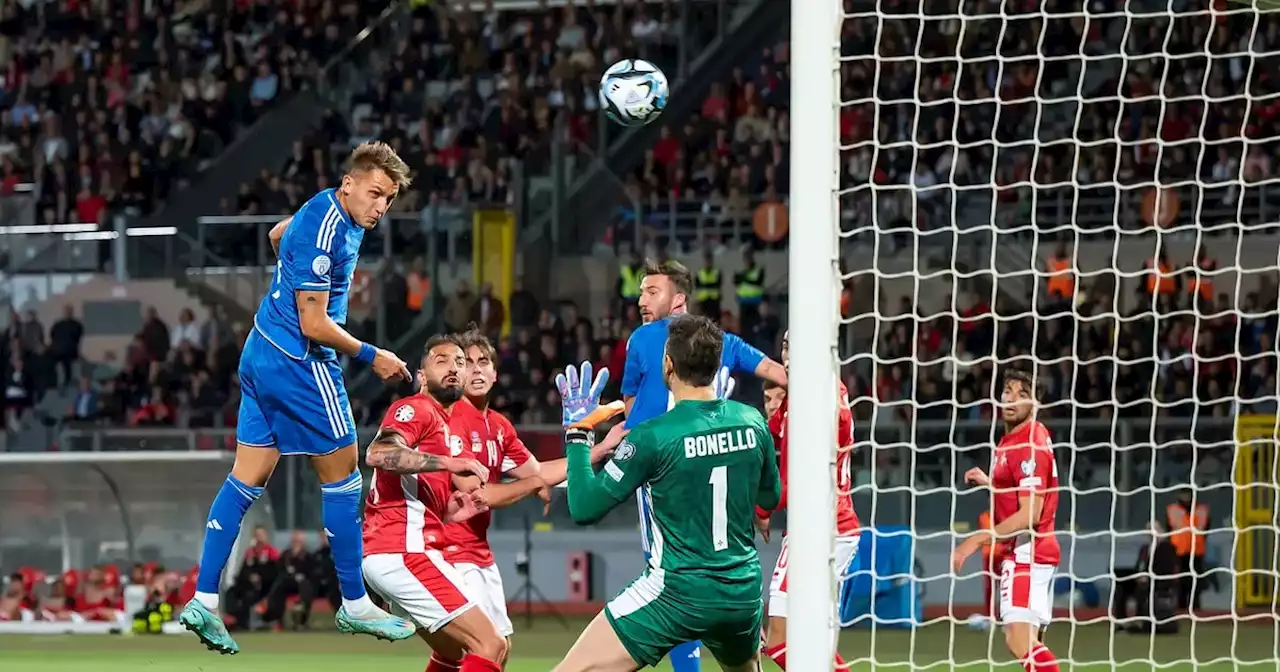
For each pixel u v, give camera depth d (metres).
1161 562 57.91
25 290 79.69
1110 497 60.72
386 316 75.00
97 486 59.94
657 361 29.14
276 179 86.19
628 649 22.41
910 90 85.69
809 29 21.66
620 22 95.25
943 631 54.56
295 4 99.19
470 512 27.00
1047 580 29.50
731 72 93.31
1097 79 84.69
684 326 22.88
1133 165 79.00
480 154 87.50
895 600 52.50
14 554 61.66
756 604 22.69
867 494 61.84
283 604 58.88
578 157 83.69
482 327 74.44
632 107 28.98
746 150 86.12
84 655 49.16
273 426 25.77
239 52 95.88
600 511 22.48
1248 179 77.38
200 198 88.69
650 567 22.56
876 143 24.94
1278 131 80.25
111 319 79.06
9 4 100.12
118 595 59.81
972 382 70.44
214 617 26.06
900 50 88.12
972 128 83.75
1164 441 60.88
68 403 76.31
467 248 77.31
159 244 79.31
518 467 28.59
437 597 26.03
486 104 91.75
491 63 95.88
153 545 61.38
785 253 79.12
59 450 67.69
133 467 58.38
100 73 97.19
